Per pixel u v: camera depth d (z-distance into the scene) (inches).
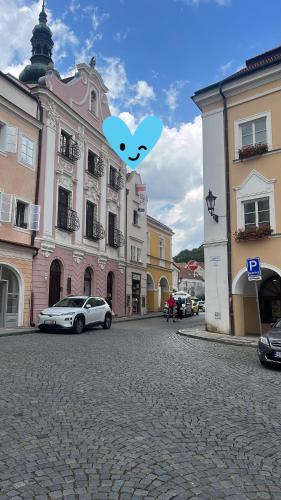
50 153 896.3
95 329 785.6
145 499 133.2
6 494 134.6
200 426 206.1
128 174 1382.9
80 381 298.8
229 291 695.1
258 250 667.4
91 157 1097.4
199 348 526.3
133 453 169.3
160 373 340.2
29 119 835.4
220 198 724.7
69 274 948.6
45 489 138.4
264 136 695.7
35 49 1144.8
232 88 724.7
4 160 771.4
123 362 388.8
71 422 206.5
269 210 665.6
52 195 896.3
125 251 1275.8
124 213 1274.6
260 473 154.1
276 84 684.7
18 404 235.0
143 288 1407.5
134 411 228.2
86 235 1038.4
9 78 791.7
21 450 170.2
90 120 1078.4
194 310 1577.3
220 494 137.6
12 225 776.9
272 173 668.1
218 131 743.7
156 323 1029.8
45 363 366.9
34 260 828.0
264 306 724.0
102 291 1114.1
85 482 143.7
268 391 288.0
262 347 394.9
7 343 513.3
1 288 764.0
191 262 1483.8
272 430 203.2
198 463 161.5
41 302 837.2
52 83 920.9
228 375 343.0
